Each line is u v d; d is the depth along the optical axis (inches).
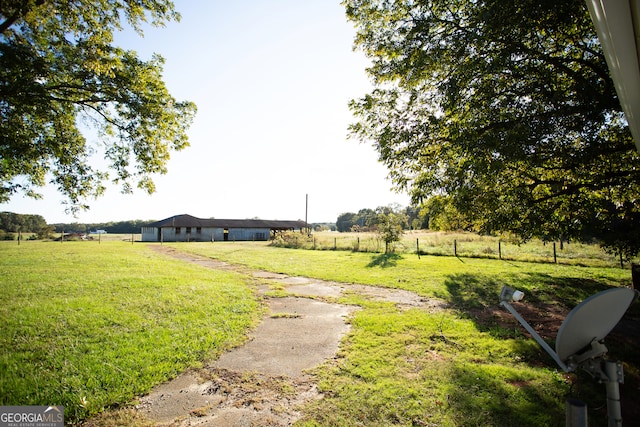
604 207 311.3
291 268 585.0
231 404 139.1
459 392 144.6
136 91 363.3
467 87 252.5
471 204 303.6
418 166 330.0
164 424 124.6
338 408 134.2
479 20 218.5
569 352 76.5
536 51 228.8
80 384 149.3
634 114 91.4
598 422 124.9
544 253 769.6
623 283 410.0
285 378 163.0
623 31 58.7
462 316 270.8
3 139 304.5
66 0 301.6
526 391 145.9
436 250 861.2
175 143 431.5
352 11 343.9
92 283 388.8
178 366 172.2
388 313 283.1
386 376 163.3
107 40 342.6
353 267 587.5
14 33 298.0
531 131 223.9
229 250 1063.0
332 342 215.5
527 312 288.2
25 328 223.6
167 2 365.7
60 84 327.9
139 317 255.4
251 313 282.8
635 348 204.4
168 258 798.5
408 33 293.1
